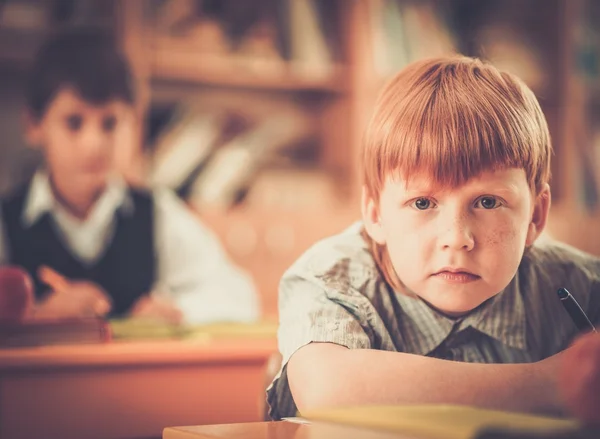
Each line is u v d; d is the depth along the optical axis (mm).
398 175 830
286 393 866
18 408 1413
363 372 770
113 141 2908
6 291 1489
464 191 806
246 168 3205
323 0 3381
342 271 909
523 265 928
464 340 897
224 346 1539
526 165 824
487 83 854
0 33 2891
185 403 1508
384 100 889
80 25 2953
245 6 3199
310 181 3297
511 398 731
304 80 3277
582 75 3791
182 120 3152
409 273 839
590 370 605
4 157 2957
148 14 3029
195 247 2916
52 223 2838
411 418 614
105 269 2836
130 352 1468
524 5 3717
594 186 3770
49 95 2887
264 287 3080
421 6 3436
